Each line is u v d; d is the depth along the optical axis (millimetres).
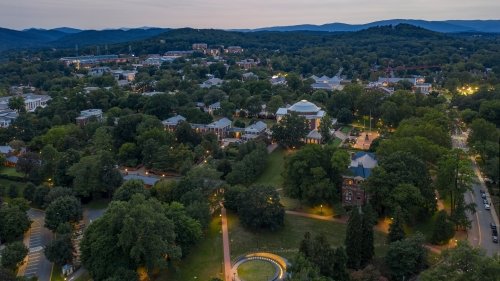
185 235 169000
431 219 194500
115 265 151750
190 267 167500
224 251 177750
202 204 188000
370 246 156250
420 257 151625
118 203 161500
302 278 127688
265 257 172375
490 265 114500
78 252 179500
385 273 148500
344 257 143375
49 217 193875
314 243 145250
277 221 190250
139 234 148750
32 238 196250
